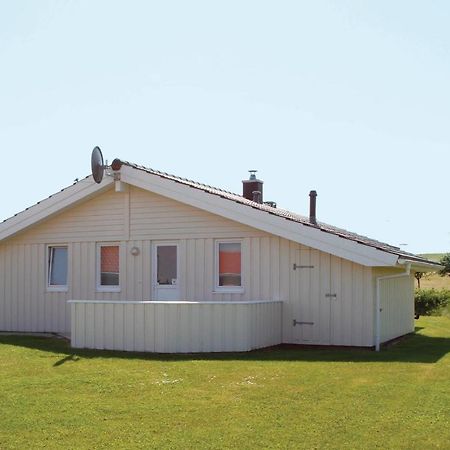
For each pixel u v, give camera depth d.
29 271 19.92
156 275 18.19
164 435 7.79
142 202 18.34
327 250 15.45
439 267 21.69
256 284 16.75
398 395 9.70
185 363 12.65
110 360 13.12
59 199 19.02
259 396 9.66
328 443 7.47
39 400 9.46
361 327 15.58
